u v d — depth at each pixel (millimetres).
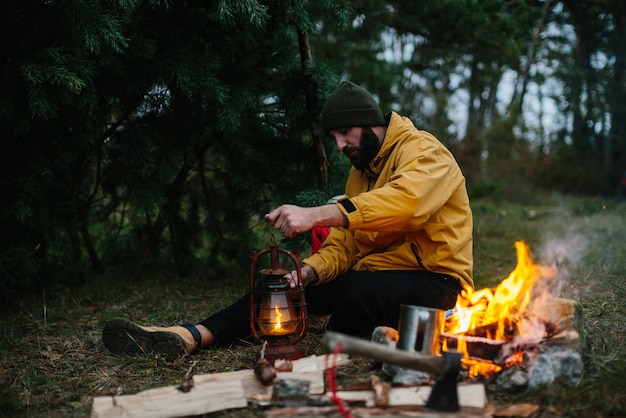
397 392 2426
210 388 2557
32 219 4496
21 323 4023
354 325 3158
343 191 5098
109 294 4785
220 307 4477
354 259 3480
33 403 2750
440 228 3139
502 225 8906
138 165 4898
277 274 2939
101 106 4633
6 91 3789
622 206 11602
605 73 18031
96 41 3715
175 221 5648
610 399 2514
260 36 4789
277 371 2705
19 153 4395
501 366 2693
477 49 6523
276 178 5250
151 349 3211
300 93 5090
